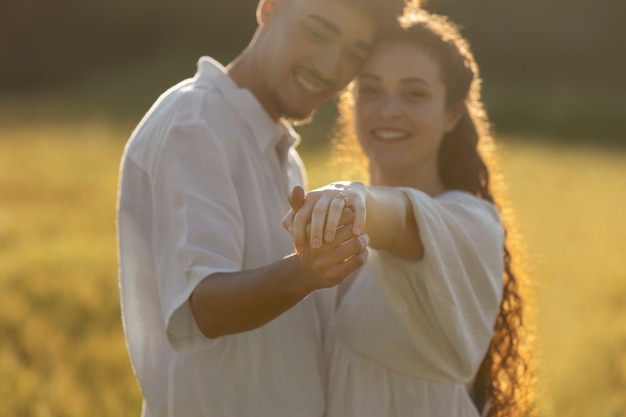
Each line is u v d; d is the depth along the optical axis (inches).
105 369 285.9
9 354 292.8
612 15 2070.6
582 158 1064.8
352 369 152.1
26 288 368.5
